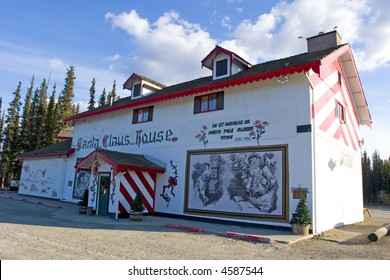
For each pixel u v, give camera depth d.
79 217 13.39
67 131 32.50
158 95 17.27
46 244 7.45
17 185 33.28
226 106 13.66
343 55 14.72
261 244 8.78
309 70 11.21
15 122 44.41
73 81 49.44
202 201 13.53
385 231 10.26
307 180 10.78
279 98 12.11
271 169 11.70
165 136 15.94
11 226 9.88
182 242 8.59
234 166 12.78
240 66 15.60
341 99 15.10
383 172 52.78
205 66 16.23
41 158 24.53
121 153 15.45
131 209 12.98
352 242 9.44
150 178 15.30
